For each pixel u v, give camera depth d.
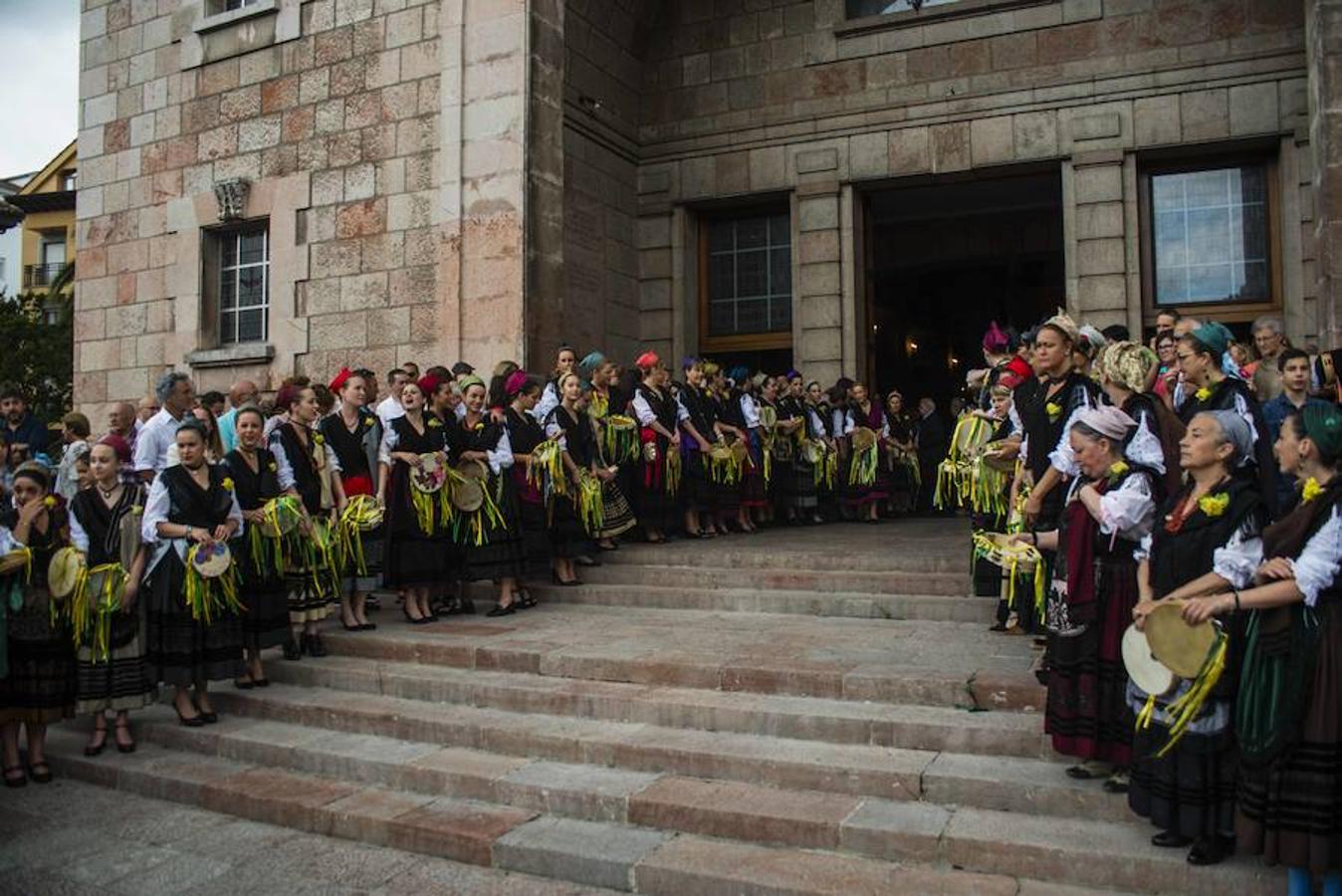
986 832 3.74
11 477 7.47
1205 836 3.40
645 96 12.87
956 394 18.50
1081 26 10.87
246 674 6.10
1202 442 3.42
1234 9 10.28
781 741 4.67
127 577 5.49
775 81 12.23
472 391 7.10
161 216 12.00
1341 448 3.11
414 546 6.78
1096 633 3.84
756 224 12.77
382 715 5.37
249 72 11.46
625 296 12.38
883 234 15.75
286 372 10.98
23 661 5.29
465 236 10.05
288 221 11.09
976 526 6.19
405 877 4.07
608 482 8.00
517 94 9.88
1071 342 4.77
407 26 10.50
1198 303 10.64
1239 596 3.16
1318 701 3.09
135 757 5.51
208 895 3.99
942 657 5.33
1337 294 8.30
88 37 12.66
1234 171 10.62
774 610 6.90
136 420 8.18
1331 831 3.04
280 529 6.04
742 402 9.80
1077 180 10.81
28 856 4.41
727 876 3.68
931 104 11.47
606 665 5.51
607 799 4.29
